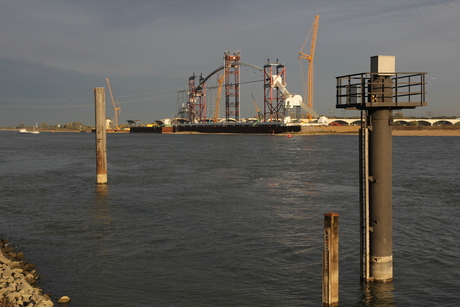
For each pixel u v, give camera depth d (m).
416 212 32.88
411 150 112.56
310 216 31.70
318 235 26.44
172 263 21.45
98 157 48.16
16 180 52.69
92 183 49.91
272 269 20.61
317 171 63.00
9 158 91.00
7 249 23.53
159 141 195.38
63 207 35.44
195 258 22.19
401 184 48.19
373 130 16.73
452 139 193.50
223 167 69.44
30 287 17.38
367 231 17.50
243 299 17.38
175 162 79.69
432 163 74.69
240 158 89.12
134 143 173.25
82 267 20.91
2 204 36.78
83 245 24.50
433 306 16.64
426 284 18.64
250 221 30.11
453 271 20.19
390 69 16.34
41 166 72.06
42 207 35.47
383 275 18.00
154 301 17.20
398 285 18.45
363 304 16.77
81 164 76.19
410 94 16.38
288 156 94.50
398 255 22.44
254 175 57.91
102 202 37.66
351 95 16.92
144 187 46.62
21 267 20.42
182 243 24.80
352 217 31.25
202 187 46.62
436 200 38.00
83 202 37.66
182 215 32.19
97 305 16.83
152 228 28.23
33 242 25.16
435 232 26.97
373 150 16.84
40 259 22.11
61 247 24.16
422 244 24.41
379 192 17.08
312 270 20.47
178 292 18.05
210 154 102.00
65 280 19.28
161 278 19.53
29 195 41.53
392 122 16.64
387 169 16.88
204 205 36.16
